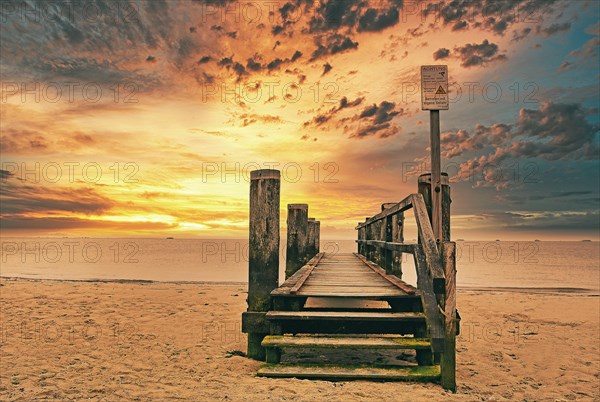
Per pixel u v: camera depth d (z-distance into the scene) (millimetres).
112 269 29672
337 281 6184
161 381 4246
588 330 8000
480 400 3660
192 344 6086
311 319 4332
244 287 14680
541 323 8680
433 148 4305
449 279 3850
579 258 65125
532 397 4285
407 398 3451
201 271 28891
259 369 4148
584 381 4957
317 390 3629
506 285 20969
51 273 24734
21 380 4336
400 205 5320
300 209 10047
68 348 5758
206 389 3854
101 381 4285
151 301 10352
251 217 4812
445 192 4527
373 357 5543
